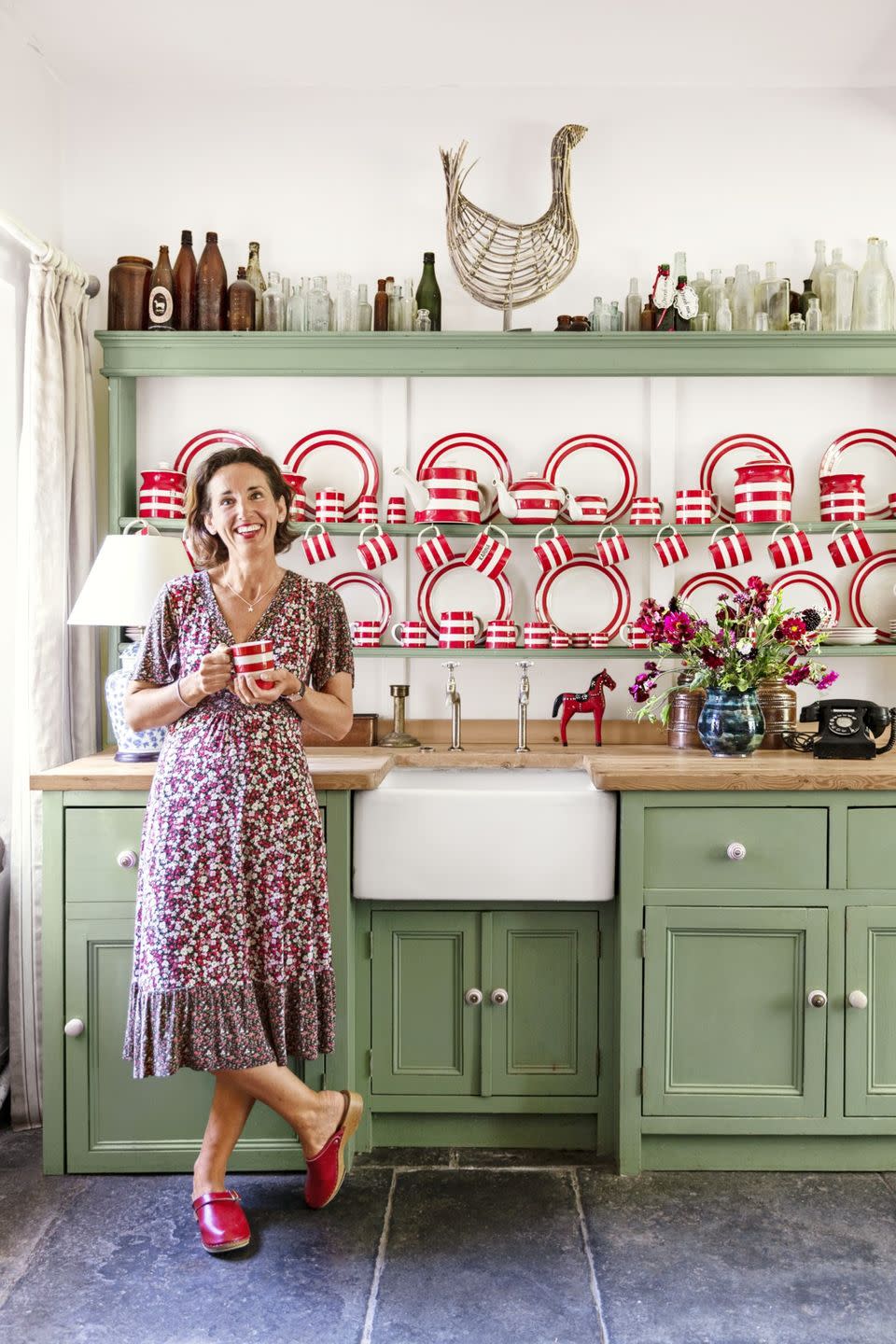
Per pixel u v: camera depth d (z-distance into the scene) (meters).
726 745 2.46
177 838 1.84
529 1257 1.91
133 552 2.42
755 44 2.70
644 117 2.89
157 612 1.94
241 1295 1.80
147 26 2.61
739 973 2.24
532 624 2.76
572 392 2.89
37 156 2.74
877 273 2.77
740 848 2.20
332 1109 2.04
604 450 2.88
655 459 2.86
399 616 2.90
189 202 2.90
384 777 2.37
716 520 2.78
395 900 2.33
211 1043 1.84
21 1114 2.50
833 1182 2.21
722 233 2.89
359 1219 2.04
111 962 2.21
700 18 2.58
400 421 2.87
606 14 2.56
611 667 2.91
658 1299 1.78
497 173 2.90
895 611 2.89
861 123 2.88
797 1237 1.98
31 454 2.54
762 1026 2.24
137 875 2.20
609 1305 1.77
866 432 2.86
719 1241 1.96
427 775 2.67
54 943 2.21
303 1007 1.89
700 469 2.89
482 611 2.91
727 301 2.77
